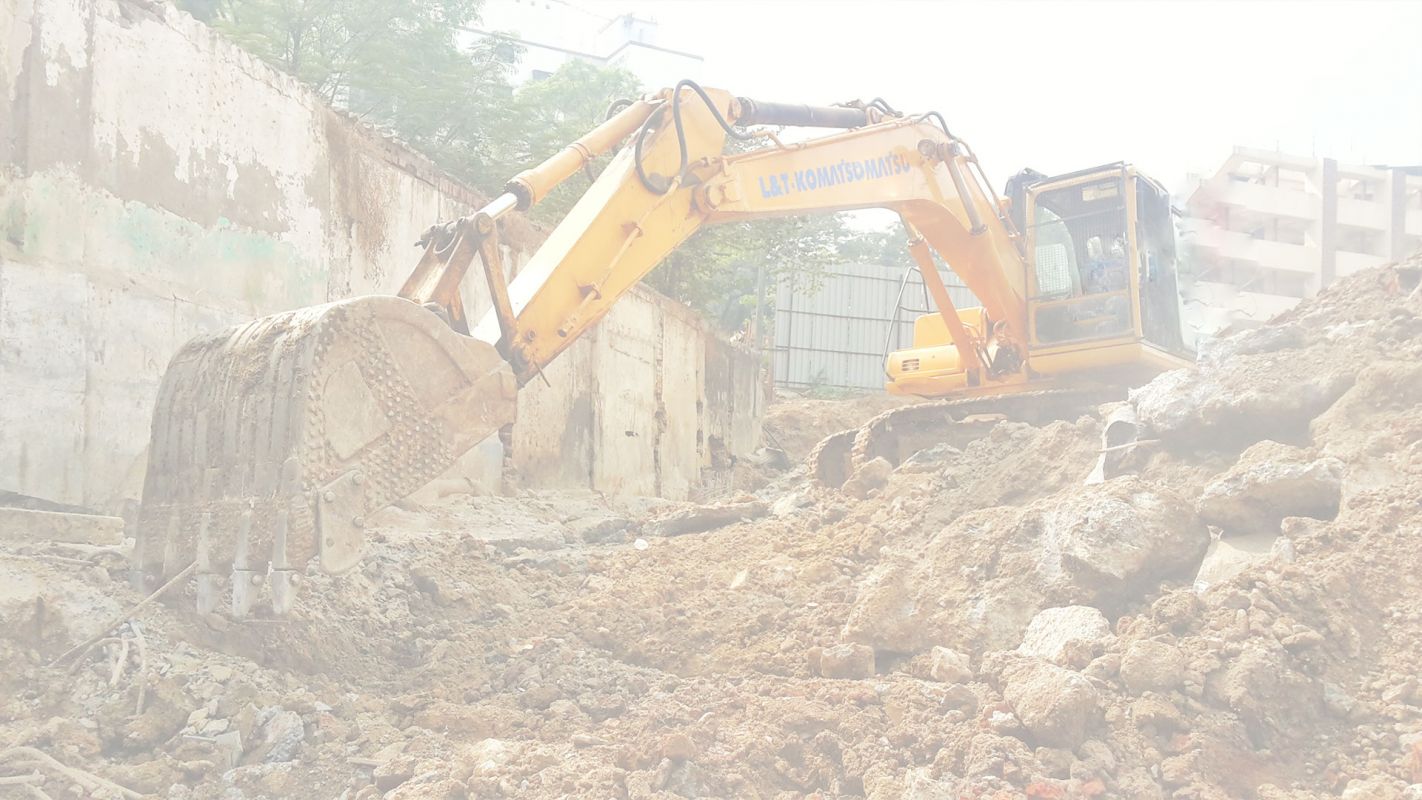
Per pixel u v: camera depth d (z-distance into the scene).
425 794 4.53
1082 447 8.43
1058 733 4.74
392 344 5.64
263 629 5.98
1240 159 35.28
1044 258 11.51
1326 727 4.86
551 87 26.44
